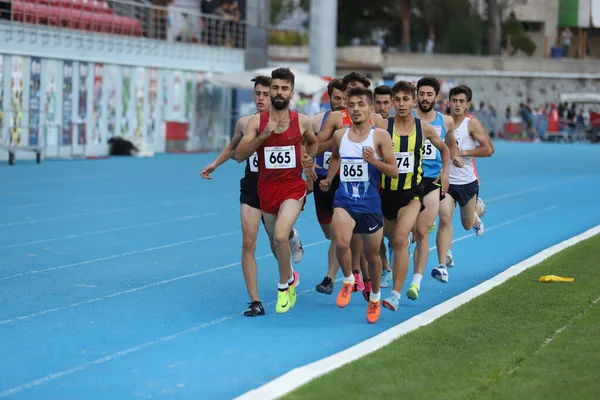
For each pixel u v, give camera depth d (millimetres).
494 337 17641
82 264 26938
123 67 76312
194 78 87125
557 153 95688
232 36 94000
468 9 158750
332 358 15984
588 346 16938
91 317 20000
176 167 66438
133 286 23766
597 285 23297
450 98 26156
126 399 14203
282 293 20891
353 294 23391
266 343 18000
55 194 46031
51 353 16875
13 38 62469
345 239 20219
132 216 38656
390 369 15203
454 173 26219
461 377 14773
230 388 14852
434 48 155375
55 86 67750
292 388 14055
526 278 24344
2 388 14672
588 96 124250
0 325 19047
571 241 31750
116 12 78375
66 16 69000
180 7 87625
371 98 20062
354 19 156500
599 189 56281
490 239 34344
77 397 14266
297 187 20625
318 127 24062
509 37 158125
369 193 20000
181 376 15508
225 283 24547
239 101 94312
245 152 19984
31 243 30703
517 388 14172
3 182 50750
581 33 162750
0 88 61438
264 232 34438
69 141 70062
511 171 70062
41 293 22531
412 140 20938
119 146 75688
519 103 132500
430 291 24031
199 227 35875
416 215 20938
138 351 17141
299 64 119250
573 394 13867
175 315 20406
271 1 159750
